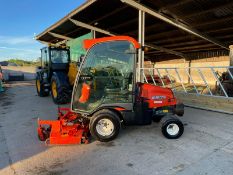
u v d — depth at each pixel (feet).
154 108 13.96
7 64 103.86
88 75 13.06
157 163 10.10
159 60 70.23
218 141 12.76
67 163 10.27
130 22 35.24
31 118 18.85
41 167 9.93
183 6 26.99
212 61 54.65
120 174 9.17
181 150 11.53
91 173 9.30
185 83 58.49
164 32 39.78
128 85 13.03
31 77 81.15
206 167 9.66
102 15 32.50
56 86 24.99
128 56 12.89
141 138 13.41
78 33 46.16
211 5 26.25
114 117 12.67
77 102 13.30
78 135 12.32
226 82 27.55
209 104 21.22
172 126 13.20
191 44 48.85
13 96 33.99
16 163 10.35
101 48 12.94
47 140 12.95
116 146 12.19
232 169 9.46
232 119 17.67
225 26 33.86
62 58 27.68
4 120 18.52
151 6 27.45
